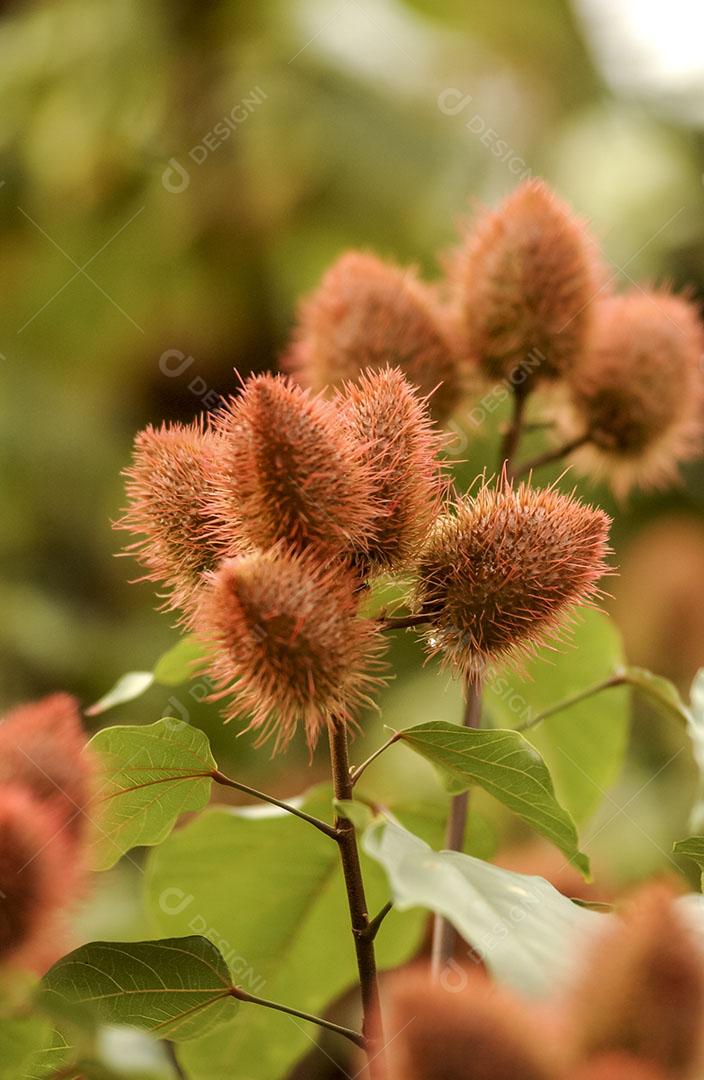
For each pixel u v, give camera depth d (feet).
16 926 2.28
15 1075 2.34
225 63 5.00
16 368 5.10
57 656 4.69
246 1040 2.87
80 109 5.02
